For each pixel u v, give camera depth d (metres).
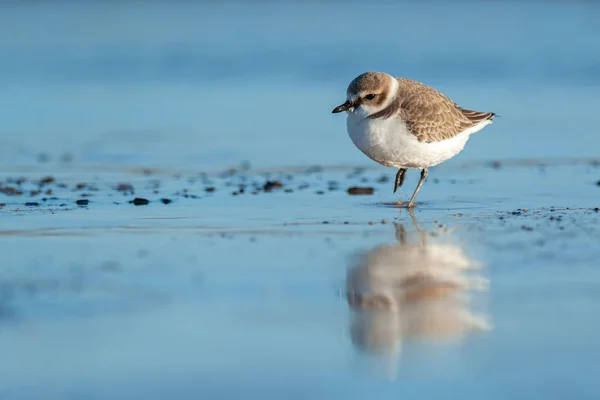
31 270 9.31
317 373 6.79
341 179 15.56
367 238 10.84
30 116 22.19
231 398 6.34
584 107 22.06
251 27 30.89
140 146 18.92
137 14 32.38
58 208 12.88
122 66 27.67
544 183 14.80
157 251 10.20
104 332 7.55
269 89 25.25
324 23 31.42
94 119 21.88
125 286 8.77
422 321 7.89
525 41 28.91
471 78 25.66
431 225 11.55
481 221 11.77
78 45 29.03
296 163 17.16
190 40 29.53
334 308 8.20
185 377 6.71
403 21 31.77
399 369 6.86
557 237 10.74
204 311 8.07
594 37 29.16
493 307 8.20
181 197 13.84
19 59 27.88
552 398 6.30
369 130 12.14
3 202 13.35
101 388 6.51
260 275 9.21
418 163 12.43
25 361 6.97
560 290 8.66
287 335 7.55
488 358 7.01
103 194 14.10
